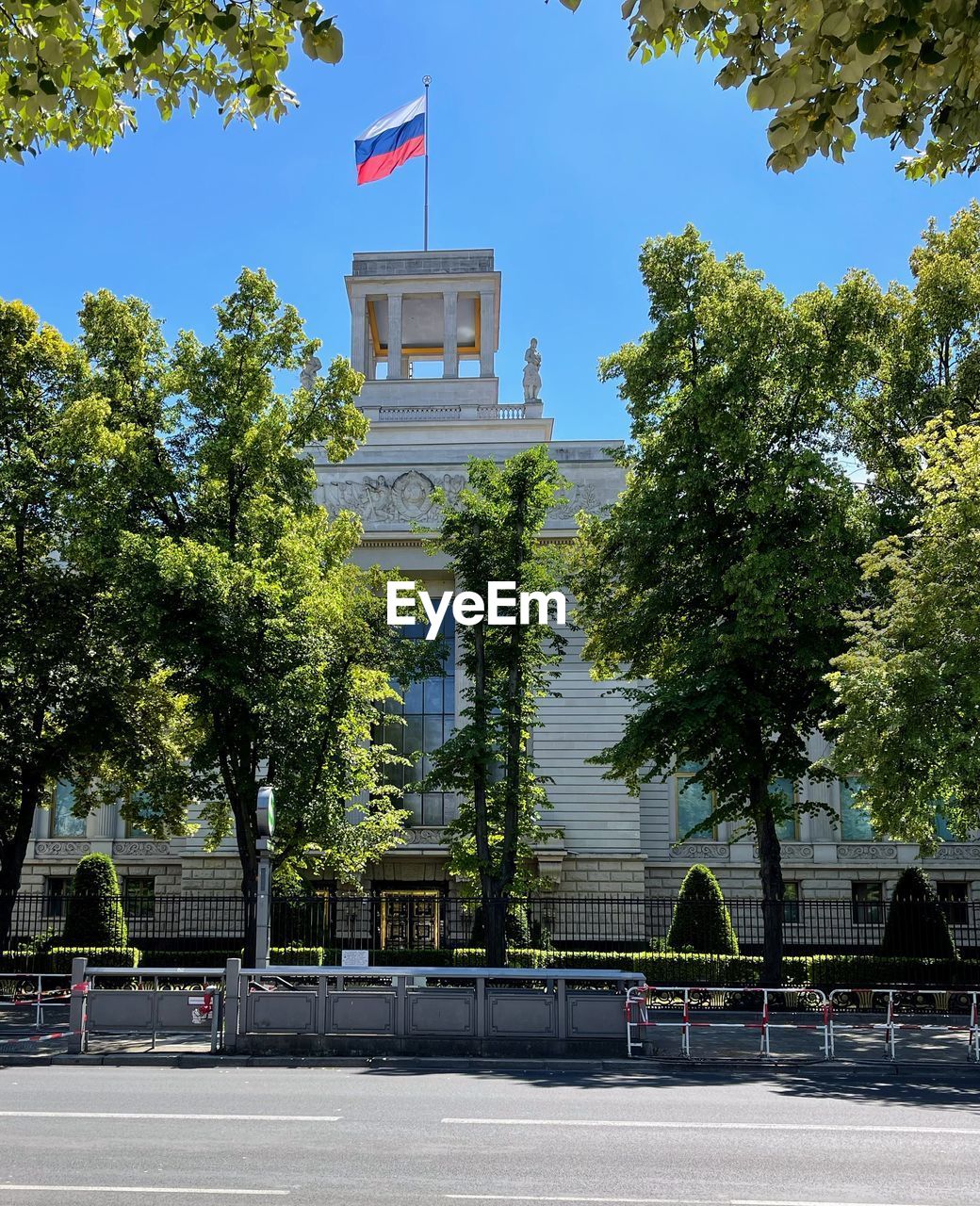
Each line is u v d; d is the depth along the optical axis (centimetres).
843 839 4891
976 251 3253
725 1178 1037
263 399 3077
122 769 3512
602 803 4784
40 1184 987
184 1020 1981
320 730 2919
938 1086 1720
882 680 2331
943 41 782
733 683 2850
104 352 3156
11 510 3145
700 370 3111
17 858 3272
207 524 3056
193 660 2759
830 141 867
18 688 3206
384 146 5650
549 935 4056
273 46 998
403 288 5644
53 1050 2070
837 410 3133
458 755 3136
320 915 3728
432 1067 1858
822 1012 2597
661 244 3222
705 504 3066
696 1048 2081
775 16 823
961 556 2325
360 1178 1019
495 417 5353
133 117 1130
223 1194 954
